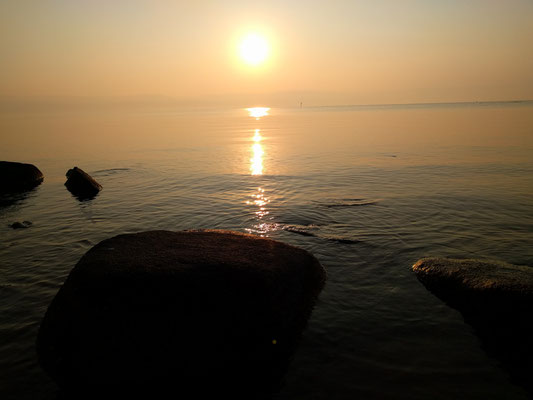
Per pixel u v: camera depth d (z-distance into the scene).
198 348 4.54
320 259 8.12
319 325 5.68
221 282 4.97
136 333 4.57
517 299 5.37
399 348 5.16
